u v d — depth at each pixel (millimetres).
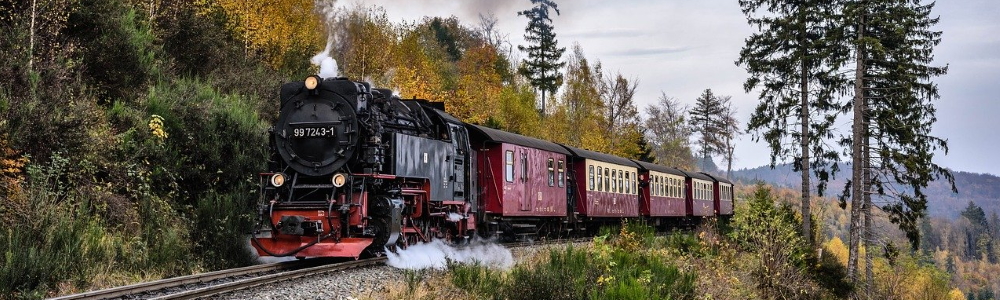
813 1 30938
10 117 13742
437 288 12312
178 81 20250
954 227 166625
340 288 11516
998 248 151250
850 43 29547
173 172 16328
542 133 46094
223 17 25844
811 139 31469
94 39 18594
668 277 15016
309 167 14719
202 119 18062
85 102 16109
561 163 26000
